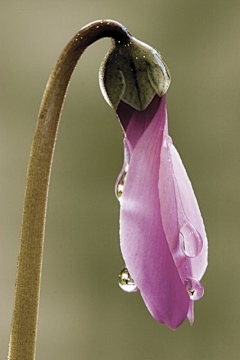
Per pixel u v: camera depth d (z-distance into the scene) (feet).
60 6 0.99
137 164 0.56
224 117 0.98
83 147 0.98
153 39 0.99
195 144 0.99
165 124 0.56
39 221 0.55
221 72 0.99
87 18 0.99
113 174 0.98
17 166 0.99
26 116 0.99
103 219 0.99
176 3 0.99
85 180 0.98
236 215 0.99
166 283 0.54
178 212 0.55
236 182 0.98
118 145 0.98
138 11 0.99
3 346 0.99
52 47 0.99
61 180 0.99
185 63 0.99
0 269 0.99
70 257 0.99
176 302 0.54
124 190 0.56
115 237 0.99
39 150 0.55
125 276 0.56
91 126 0.98
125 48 0.56
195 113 0.99
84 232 0.99
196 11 0.99
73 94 0.98
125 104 0.57
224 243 0.99
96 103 0.98
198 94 0.99
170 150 0.56
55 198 0.99
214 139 0.99
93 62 0.98
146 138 0.56
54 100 0.55
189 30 0.99
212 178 0.99
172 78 0.99
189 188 0.56
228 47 0.98
